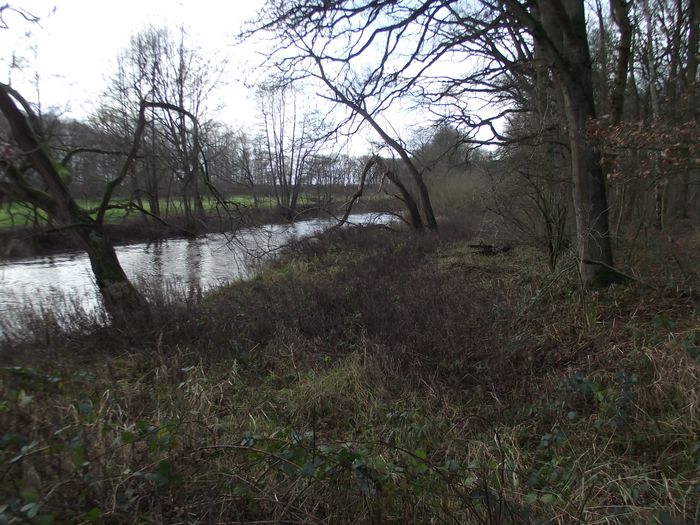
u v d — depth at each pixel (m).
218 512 2.73
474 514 2.73
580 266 7.56
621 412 4.11
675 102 9.68
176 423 3.37
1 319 8.09
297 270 14.15
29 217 9.41
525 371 5.48
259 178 20.58
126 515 2.57
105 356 6.45
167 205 16.72
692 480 3.22
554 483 3.33
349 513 2.83
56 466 2.71
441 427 4.48
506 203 10.33
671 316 6.00
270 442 3.35
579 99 7.24
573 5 7.30
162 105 10.20
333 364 6.19
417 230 20.00
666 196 10.70
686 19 11.89
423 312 7.61
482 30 8.12
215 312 8.23
